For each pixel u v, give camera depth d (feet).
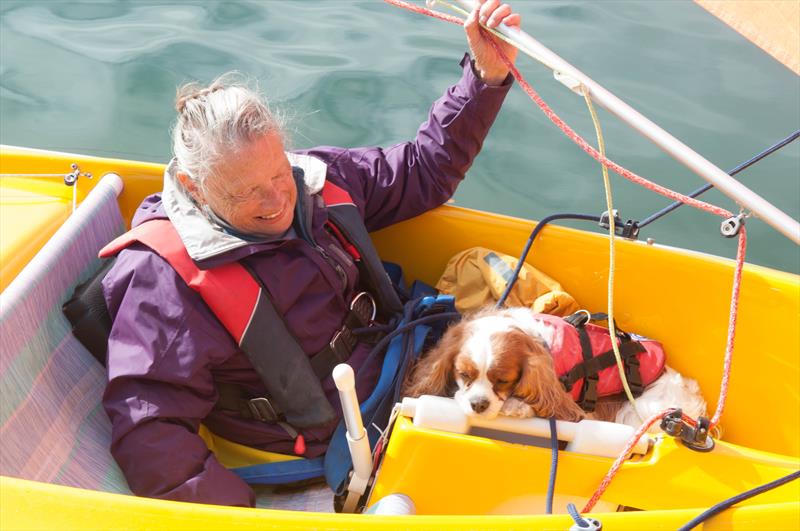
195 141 5.70
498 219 7.74
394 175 7.40
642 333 7.63
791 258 10.91
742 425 7.29
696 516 4.85
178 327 5.70
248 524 4.63
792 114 12.82
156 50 13.56
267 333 5.92
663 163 12.12
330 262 6.33
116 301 5.89
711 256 7.32
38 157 7.56
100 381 6.31
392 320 6.84
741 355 7.22
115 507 4.64
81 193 7.49
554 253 7.64
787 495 5.66
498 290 7.32
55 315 6.16
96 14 14.82
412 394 6.25
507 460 5.56
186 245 5.83
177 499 5.47
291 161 6.84
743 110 12.84
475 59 7.00
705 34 15.05
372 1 15.81
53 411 5.79
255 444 6.29
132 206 7.66
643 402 6.56
